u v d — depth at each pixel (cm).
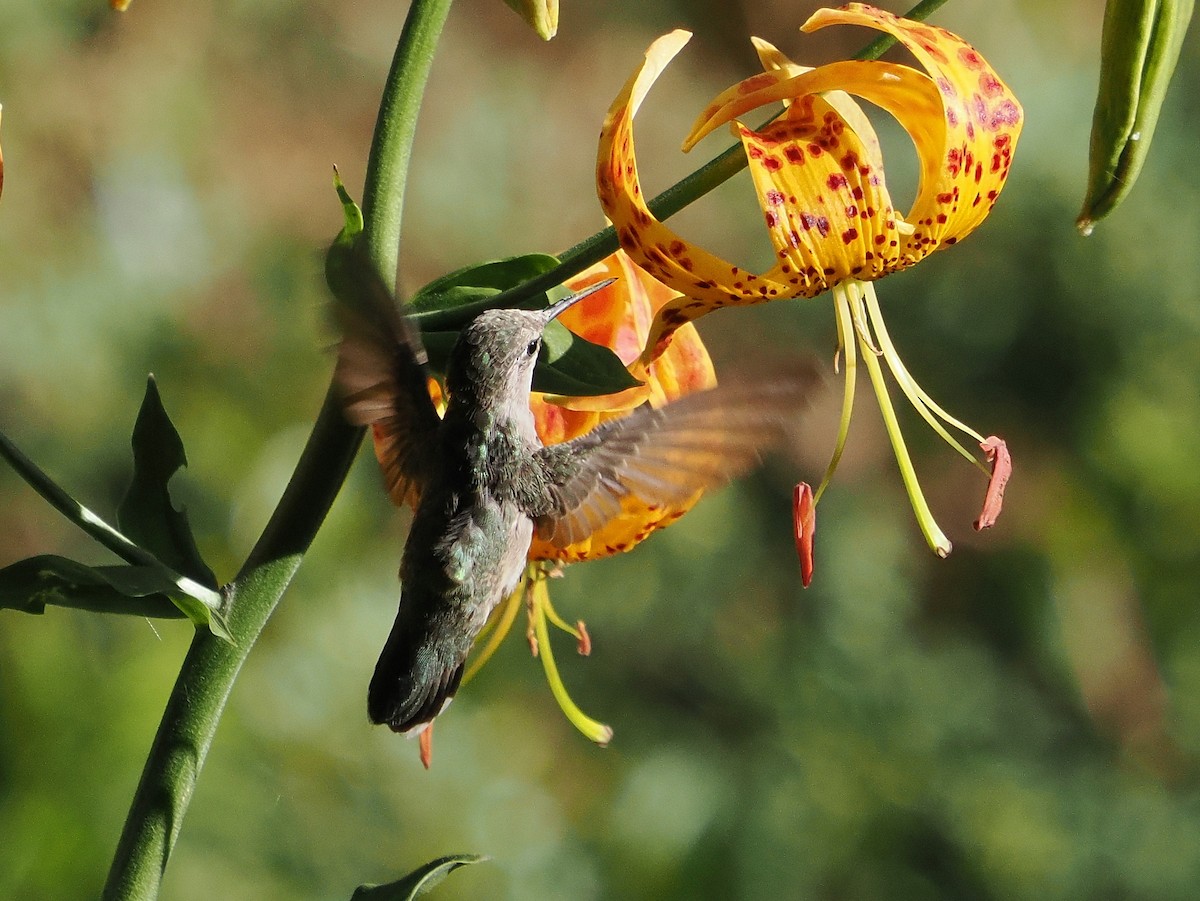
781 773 1084
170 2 1221
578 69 1398
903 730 1107
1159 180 1148
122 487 1066
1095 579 1177
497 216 1288
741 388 349
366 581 991
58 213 1127
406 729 383
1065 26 1231
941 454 1201
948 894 1062
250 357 1129
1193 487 1145
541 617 438
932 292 1188
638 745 1092
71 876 739
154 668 788
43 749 752
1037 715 1147
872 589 1159
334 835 889
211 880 809
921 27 368
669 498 372
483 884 941
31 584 334
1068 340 1161
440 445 387
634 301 423
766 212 359
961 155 361
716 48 1470
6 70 1127
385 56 1307
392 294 353
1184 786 1138
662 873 1040
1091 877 1077
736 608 1159
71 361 1069
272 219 1229
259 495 1041
